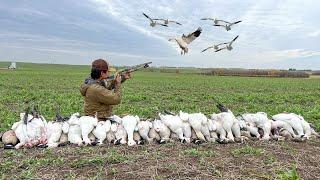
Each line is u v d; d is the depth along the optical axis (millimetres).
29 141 10836
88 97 11758
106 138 11219
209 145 11250
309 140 12211
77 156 10023
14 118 15961
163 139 11352
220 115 11797
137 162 9477
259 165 9445
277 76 94250
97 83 11773
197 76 84750
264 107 22703
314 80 74438
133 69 11773
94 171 8922
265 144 11422
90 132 11195
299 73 94250
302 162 9805
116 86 11727
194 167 9086
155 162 9453
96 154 10148
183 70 116750
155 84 48906
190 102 25750
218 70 98375
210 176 8641
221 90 40688
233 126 11734
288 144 11641
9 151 10422
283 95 32156
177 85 47469
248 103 25562
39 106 20344
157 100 26391
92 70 11773
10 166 9273
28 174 8609
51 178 8523
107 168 9070
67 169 9109
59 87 38656
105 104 11789
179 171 8797
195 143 11305
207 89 41562
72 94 28516
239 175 8703
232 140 11547
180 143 11273
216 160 9711
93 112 11820
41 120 11297
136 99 26047
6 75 62625
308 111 20000
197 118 11516
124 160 9586
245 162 9656
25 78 55156
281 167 9273
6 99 24297
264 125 12078
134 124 11227
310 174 8969
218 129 11688
